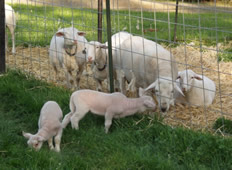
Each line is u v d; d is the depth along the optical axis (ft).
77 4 41.37
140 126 14.40
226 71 20.72
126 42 16.81
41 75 19.51
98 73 17.70
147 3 46.96
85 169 12.51
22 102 15.70
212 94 17.35
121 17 33.24
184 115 15.93
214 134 14.08
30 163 12.34
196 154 12.92
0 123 14.32
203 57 22.53
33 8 35.78
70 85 18.37
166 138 13.55
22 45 24.00
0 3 17.72
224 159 12.86
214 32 29.19
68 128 14.44
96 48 16.84
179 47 24.14
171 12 39.45
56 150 13.28
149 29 28.50
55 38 17.81
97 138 13.88
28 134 13.06
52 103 14.05
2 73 18.21
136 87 16.87
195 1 47.70
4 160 12.56
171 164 12.49
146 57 15.90
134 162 12.63
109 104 14.30
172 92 14.88
